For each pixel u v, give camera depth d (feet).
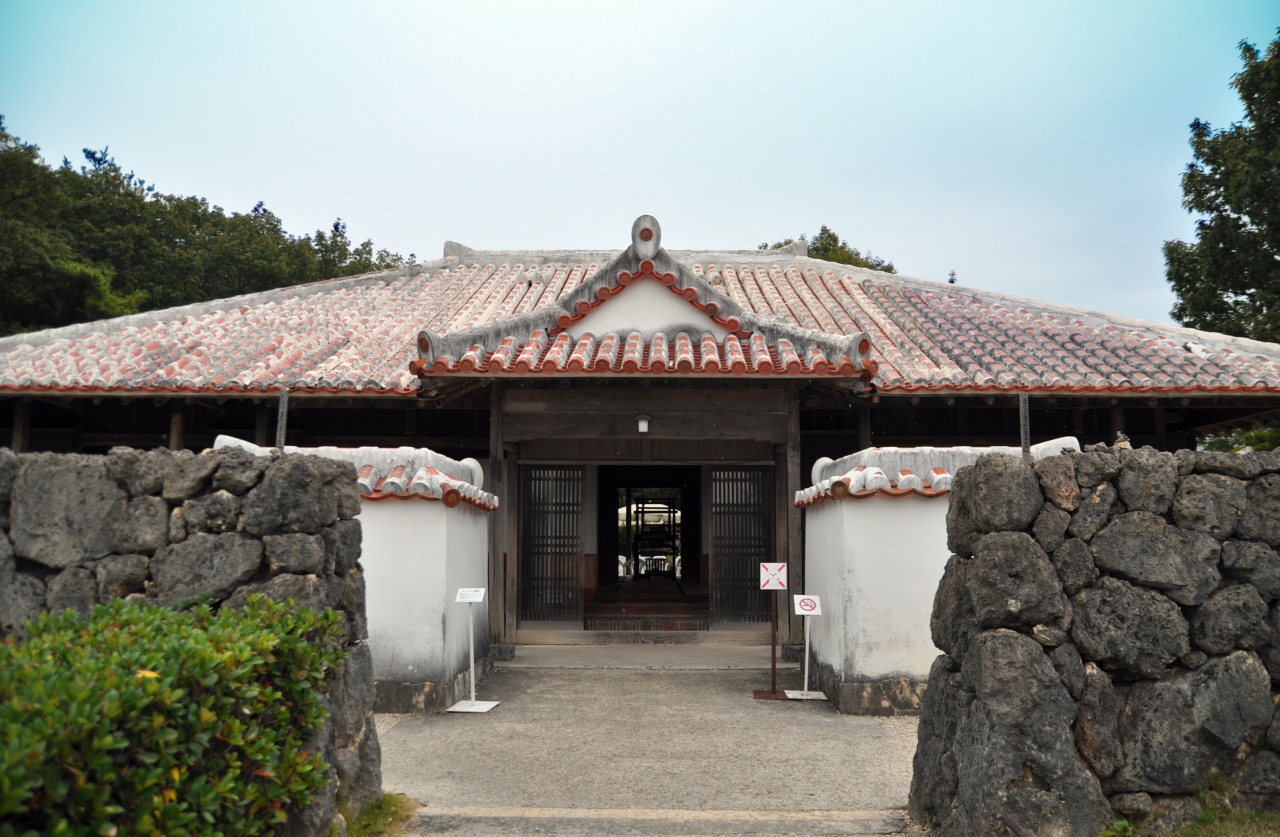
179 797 9.87
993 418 40.52
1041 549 13.92
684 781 18.85
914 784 16.25
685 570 55.47
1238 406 37.11
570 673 32.48
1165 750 13.51
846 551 26.21
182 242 104.58
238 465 15.33
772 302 48.11
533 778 19.07
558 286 51.29
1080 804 13.08
